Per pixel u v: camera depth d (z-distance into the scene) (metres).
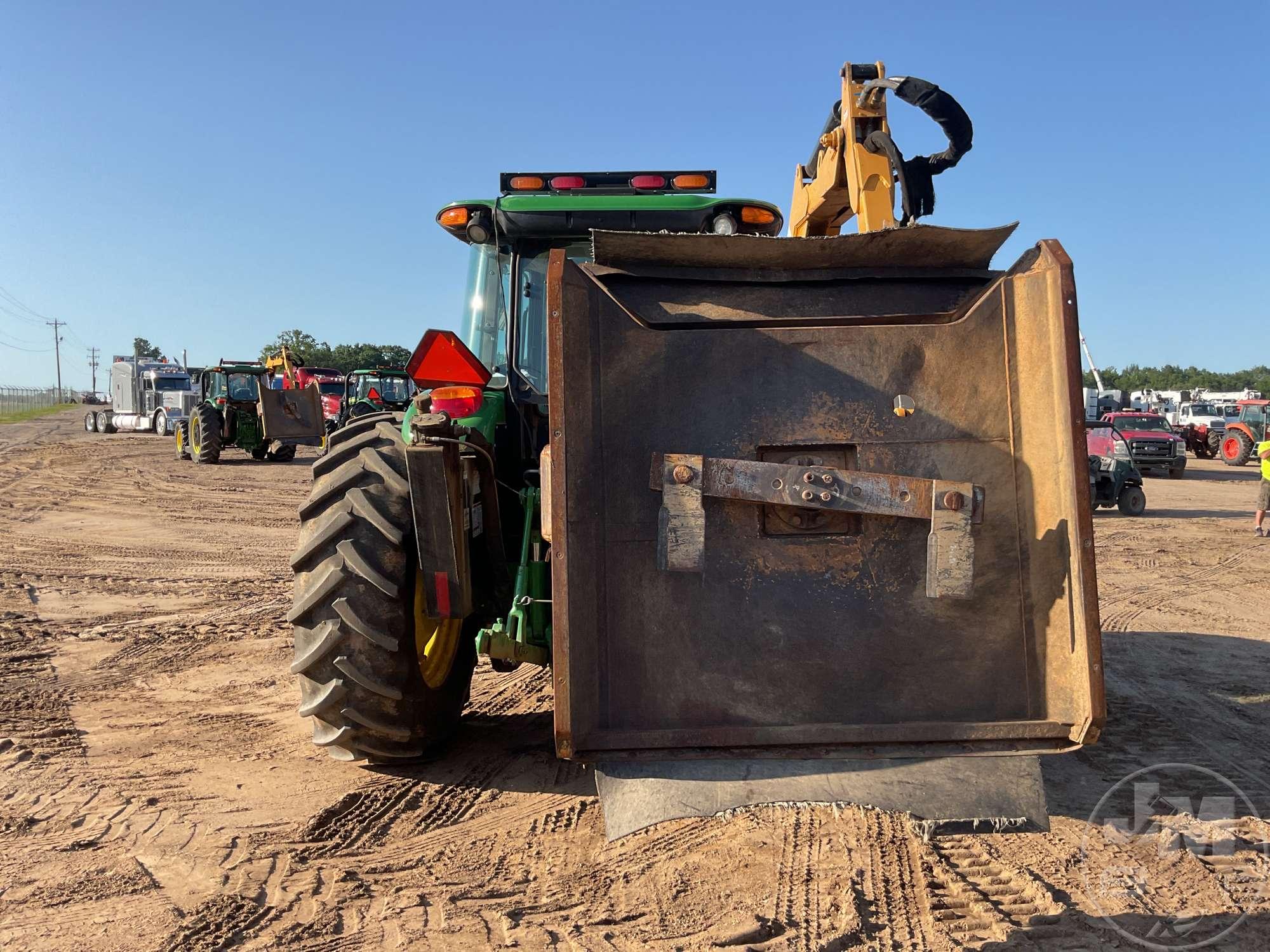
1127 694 4.85
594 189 4.31
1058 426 2.78
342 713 3.28
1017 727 2.78
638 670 2.84
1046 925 2.46
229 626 6.16
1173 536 11.90
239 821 3.19
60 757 3.80
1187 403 35.34
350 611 3.20
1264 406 27.28
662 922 2.49
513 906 2.59
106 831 3.11
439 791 3.46
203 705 4.53
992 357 2.94
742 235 2.80
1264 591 8.09
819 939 2.37
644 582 2.86
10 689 4.74
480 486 3.49
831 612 2.88
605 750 2.76
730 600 2.87
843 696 2.86
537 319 4.30
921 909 2.55
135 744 3.97
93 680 4.93
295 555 3.31
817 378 2.92
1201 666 5.47
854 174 3.55
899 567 2.90
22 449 23.27
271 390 20.62
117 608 6.72
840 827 3.08
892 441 2.91
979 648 2.88
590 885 2.71
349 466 3.46
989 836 3.03
